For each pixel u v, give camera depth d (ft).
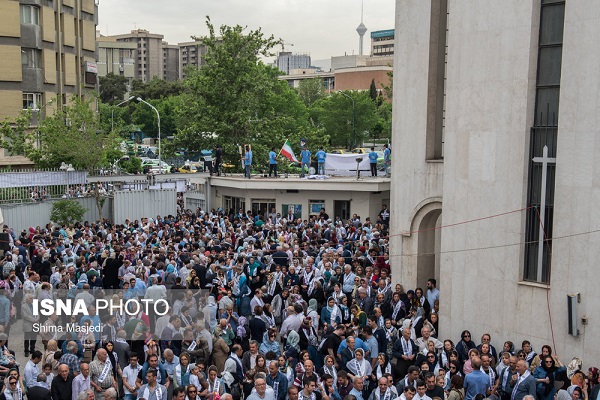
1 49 173.47
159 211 127.24
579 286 52.16
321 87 406.41
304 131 167.73
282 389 45.50
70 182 129.29
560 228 53.36
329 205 116.26
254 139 157.99
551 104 55.47
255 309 57.72
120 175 126.52
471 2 59.52
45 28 181.78
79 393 44.37
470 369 48.24
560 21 54.70
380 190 111.34
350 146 277.64
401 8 72.33
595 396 44.27
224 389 46.32
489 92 58.59
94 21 215.51
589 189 51.37
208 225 98.73
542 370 47.29
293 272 67.41
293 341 52.80
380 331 53.21
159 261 71.20
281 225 97.50
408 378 45.37
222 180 126.93
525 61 55.88
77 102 144.97
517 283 56.80
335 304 59.11
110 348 48.60
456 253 61.87
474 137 59.98
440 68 71.00
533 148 56.49
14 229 115.85
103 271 73.10
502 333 58.08
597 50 50.62
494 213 58.59
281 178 120.37
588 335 51.65
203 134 157.89
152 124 364.38
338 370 50.16
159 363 46.75
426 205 71.05
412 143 72.02
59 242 84.94
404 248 73.67
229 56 155.53
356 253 77.82
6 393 43.65
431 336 54.85
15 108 176.24
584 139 51.62
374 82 453.17
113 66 563.07
